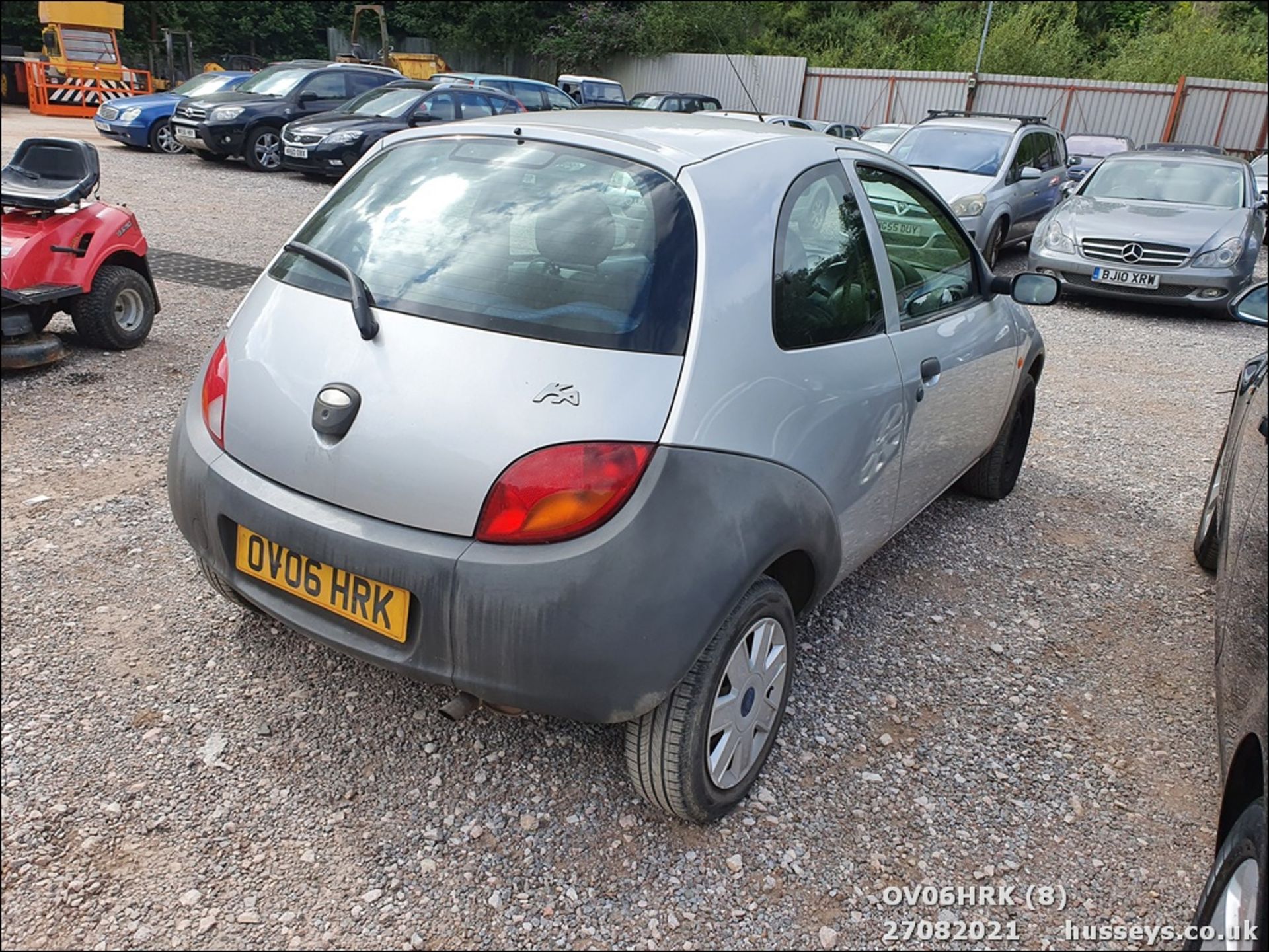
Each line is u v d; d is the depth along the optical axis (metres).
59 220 5.35
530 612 2.06
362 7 28.67
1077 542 4.36
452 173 2.65
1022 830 2.56
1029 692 3.18
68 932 2.07
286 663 3.00
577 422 2.09
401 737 2.71
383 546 2.17
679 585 2.11
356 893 2.21
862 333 2.88
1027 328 4.36
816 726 2.90
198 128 14.27
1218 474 3.96
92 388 5.24
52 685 2.83
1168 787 2.77
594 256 2.32
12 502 3.91
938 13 34.97
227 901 2.17
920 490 3.46
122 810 2.40
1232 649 2.44
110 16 20.62
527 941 2.12
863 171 3.16
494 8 32.16
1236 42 30.44
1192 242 9.29
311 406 2.31
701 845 2.41
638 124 2.83
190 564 3.53
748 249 2.42
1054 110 27.28
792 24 34.53
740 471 2.26
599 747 2.73
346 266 2.46
